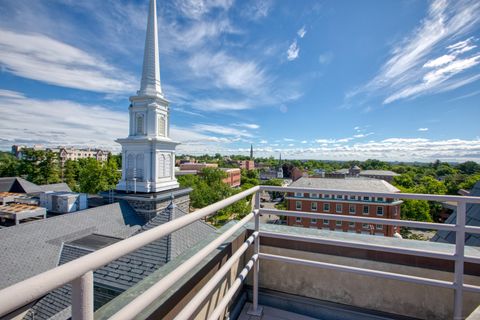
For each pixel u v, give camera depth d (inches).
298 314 88.8
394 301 84.5
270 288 98.0
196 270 61.1
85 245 395.5
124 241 29.5
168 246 280.1
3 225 653.9
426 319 81.3
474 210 184.9
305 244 93.8
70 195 721.0
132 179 668.1
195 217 44.1
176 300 51.9
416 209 1242.0
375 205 940.6
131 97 685.3
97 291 237.6
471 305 77.2
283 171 3976.4
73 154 3444.9
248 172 3732.8
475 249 82.4
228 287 81.4
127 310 28.4
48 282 20.5
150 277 55.1
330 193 78.0
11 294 17.4
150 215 635.5
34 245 376.8
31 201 909.2
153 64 709.3
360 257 87.6
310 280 93.4
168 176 731.4
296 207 1064.2
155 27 717.3
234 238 84.9
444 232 195.3
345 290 89.6
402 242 86.4
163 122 722.8
